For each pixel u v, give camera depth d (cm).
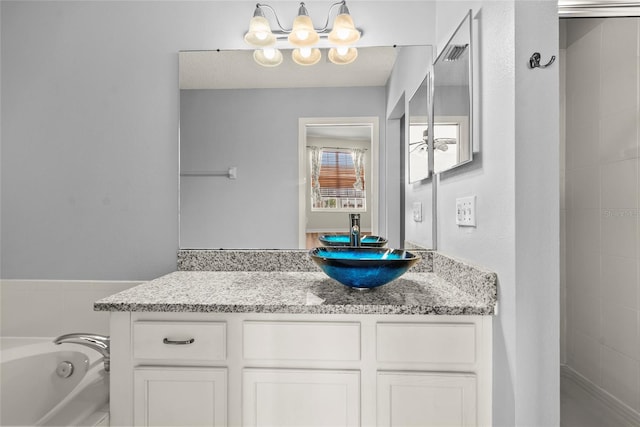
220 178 190
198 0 191
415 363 123
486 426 122
